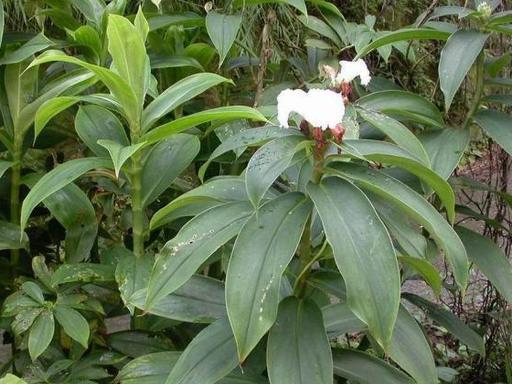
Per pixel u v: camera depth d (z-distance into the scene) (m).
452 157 1.17
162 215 0.98
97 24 1.25
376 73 1.75
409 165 0.86
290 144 0.81
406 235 0.96
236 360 0.87
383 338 0.75
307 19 1.41
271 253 0.79
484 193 1.66
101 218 1.40
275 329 0.86
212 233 0.85
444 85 1.13
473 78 1.36
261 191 0.75
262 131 0.91
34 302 1.05
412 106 1.22
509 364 1.60
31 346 1.01
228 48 1.29
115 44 0.94
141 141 0.99
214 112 0.91
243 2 1.39
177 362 0.88
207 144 1.32
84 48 1.25
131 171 1.05
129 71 0.97
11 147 1.19
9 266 1.25
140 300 0.98
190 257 0.83
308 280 0.95
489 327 1.65
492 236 1.56
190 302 0.99
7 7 1.84
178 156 1.10
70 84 1.13
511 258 1.62
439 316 1.28
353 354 0.97
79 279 1.07
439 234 0.82
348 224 0.78
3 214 1.30
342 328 1.00
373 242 0.77
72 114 1.31
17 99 1.18
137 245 1.09
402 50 1.53
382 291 0.75
